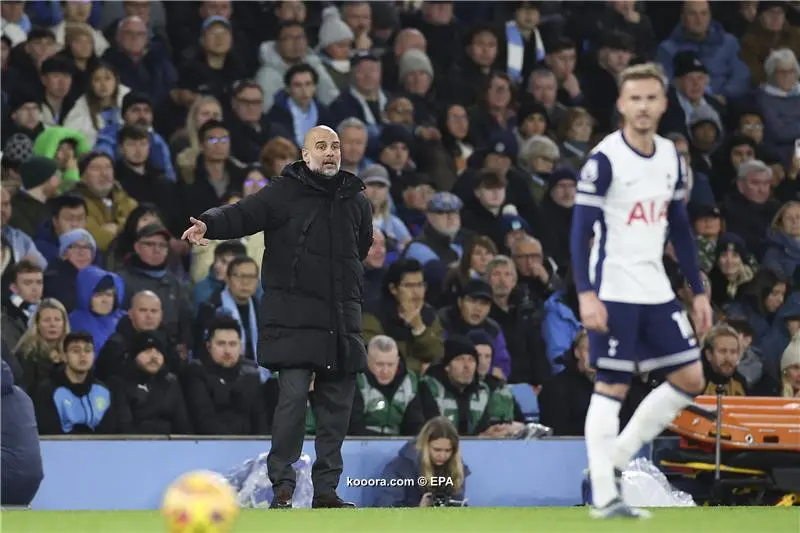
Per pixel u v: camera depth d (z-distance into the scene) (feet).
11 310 130.21
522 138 183.62
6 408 105.19
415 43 187.21
